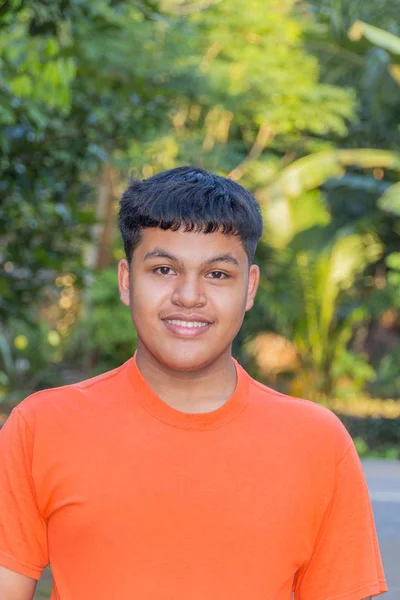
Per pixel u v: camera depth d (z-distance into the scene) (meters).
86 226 8.02
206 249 2.01
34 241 8.09
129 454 2.02
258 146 17.92
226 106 16.27
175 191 2.01
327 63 16.72
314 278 15.41
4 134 6.77
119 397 2.08
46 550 2.11
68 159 7.78
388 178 17.14
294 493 2.04
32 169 7.42
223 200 2.01
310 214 15.23
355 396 16.80
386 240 16.53
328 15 15.30
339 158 15.05
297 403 2.14
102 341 17.31
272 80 16.19
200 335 2.03
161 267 2.03
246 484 2.02
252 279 2.21
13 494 2.06
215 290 2.03
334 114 17.41
